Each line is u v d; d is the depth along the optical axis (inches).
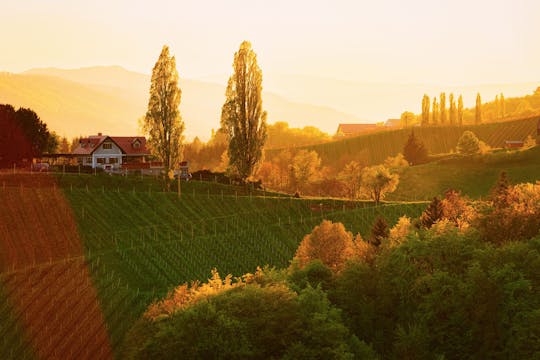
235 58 4694.9
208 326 1656.0
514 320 1733.5
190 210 3986.2
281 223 4060.0
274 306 1739.7
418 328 1812.3
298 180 6205.7
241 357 1609.3
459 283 1849.2
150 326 1935.3
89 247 3287.4
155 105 4392.2
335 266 2773.1
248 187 4662.9
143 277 3102.9
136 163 4894.2
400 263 2068.2
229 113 4694.9
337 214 4266.7
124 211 3774.6
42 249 3181.6
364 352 1760.6
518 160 6565.0
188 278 3221.0
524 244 1956.2
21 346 2326.5
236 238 3757.4
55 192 3764.8
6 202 3518.7
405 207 4493.1
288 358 1611.7
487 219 2337.6
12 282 2787.9
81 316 2573.8
